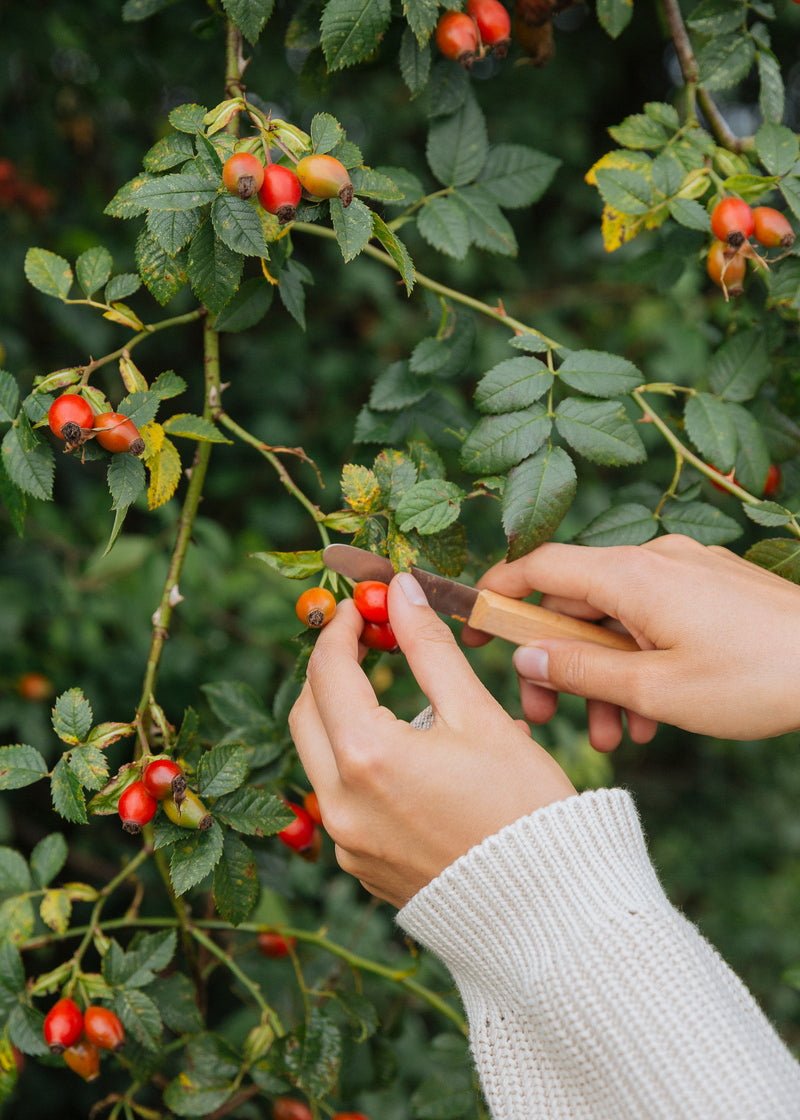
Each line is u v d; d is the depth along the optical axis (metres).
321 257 1.73
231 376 1.71
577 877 0.67
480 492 0.79
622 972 0.65
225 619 1.38
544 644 0.78
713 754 2.03
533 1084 0.67
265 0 0.77
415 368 0.87
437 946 0.69
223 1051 0.85
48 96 1.33
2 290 1.40
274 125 0.74
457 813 0.69
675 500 0.84
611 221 0.86
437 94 0.86
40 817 1.28
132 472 0.74
